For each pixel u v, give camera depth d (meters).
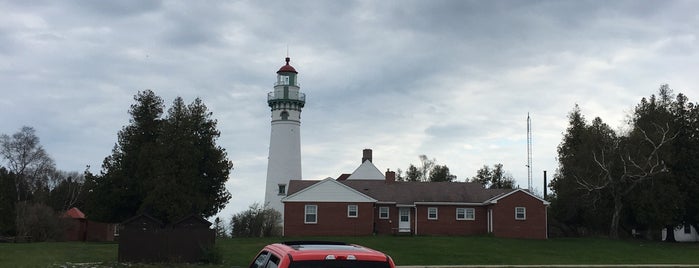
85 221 68.00
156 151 45.50
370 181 58.34
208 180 49.22
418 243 43.34
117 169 47.34
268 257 8.37
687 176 56.38
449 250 39.41
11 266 25.66
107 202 47.19
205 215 49.41
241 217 52.78
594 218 57.88
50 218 58.19
